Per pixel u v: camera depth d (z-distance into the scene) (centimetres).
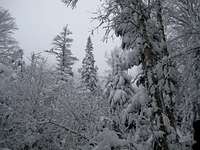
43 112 1091
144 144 716
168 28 870
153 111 660
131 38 802
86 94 1266
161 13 797
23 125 1050
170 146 639
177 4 820
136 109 870
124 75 1538
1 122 1066
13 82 1166
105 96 1399
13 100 1114
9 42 1981
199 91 790
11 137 1062
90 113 1086
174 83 835
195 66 796
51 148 1059
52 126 1058
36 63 1255
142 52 737
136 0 721
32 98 1120
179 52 730
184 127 851
